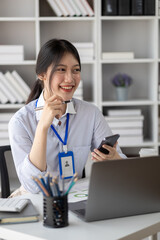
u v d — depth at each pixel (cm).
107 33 402
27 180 177
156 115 380
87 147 216
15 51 361
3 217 135
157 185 145
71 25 397
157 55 374
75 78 195
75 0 362
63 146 205
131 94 413
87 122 217
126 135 376
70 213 146
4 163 224
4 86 362
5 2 388
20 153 193
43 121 177
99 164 132
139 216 144
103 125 223
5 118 364
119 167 136
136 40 405
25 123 200
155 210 148
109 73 409
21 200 149
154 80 378
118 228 131
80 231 128
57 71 191
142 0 365
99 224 135
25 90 366
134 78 411
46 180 134
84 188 178
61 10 363
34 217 137
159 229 138
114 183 136
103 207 137
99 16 364
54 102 177
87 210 135
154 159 142
